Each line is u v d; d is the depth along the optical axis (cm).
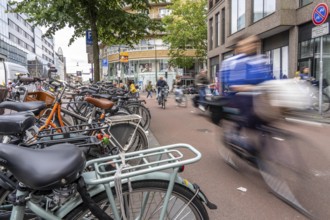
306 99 421
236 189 402
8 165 167
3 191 224
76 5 1087
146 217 209
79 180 184
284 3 1636
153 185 207
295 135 431
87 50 1324
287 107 413
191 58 4206
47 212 190
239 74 450
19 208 185
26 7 1088
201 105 561
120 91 869
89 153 250
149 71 5741
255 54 453
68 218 193
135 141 439
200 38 3912
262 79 436
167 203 207
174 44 3962
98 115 501
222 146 541
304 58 1611
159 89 1625
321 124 782
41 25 1091
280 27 1697
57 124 489
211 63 3294
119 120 419
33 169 165
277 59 1894
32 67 3834
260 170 429
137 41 1304
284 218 325
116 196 197
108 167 213
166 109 1520
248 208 349
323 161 453
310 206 344
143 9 1212
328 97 1064
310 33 1548
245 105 434
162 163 224
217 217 329
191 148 221
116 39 1302
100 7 1105
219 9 2858
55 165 167
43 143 250
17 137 248
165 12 5609
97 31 1170
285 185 391
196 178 445
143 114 770
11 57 7162
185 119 1086
